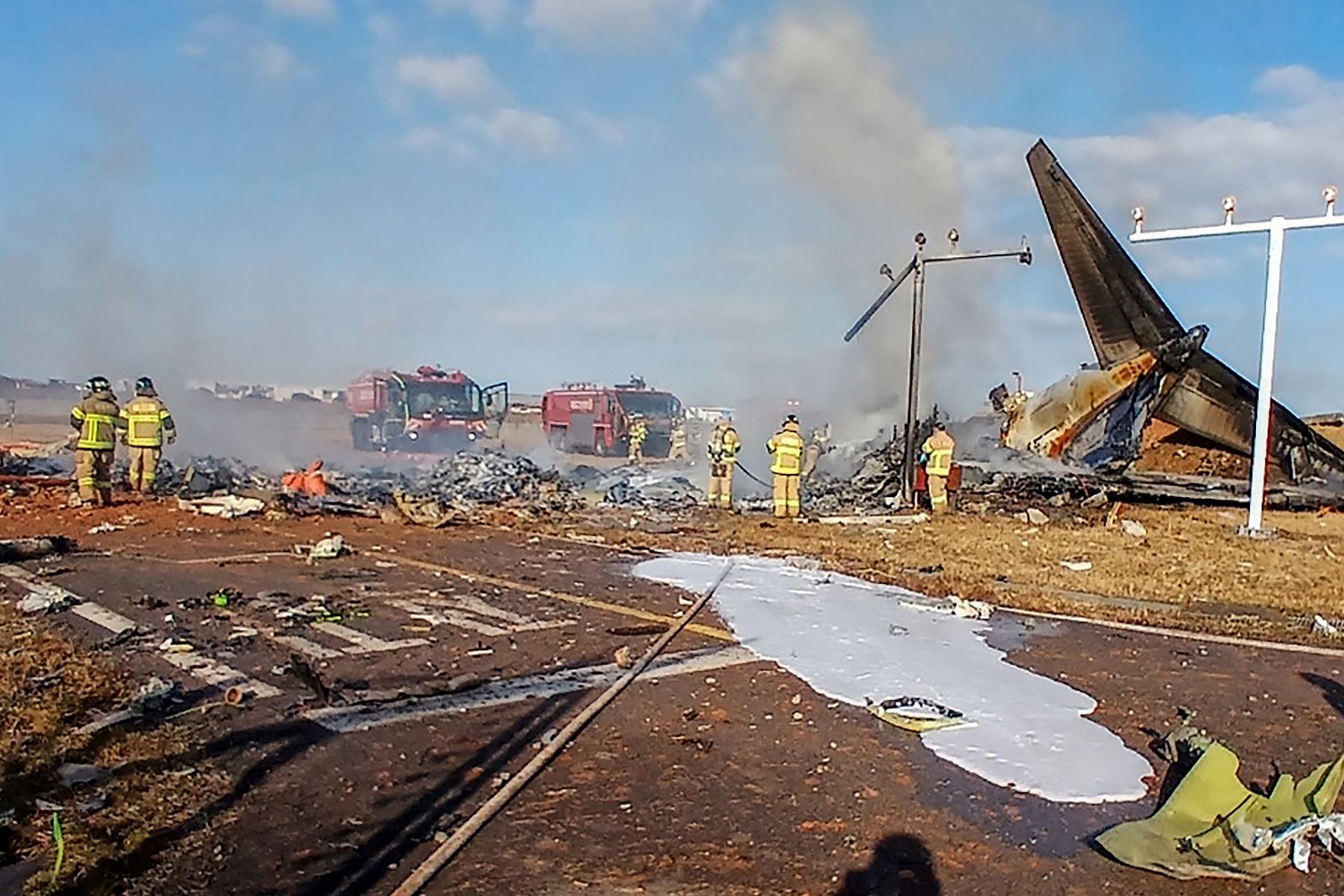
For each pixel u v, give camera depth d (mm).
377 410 36406
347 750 5625
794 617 9648
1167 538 17109
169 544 12859
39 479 19859
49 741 5422
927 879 4359
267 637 8141
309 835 4539
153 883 4031
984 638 9117
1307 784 5230
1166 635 9492
